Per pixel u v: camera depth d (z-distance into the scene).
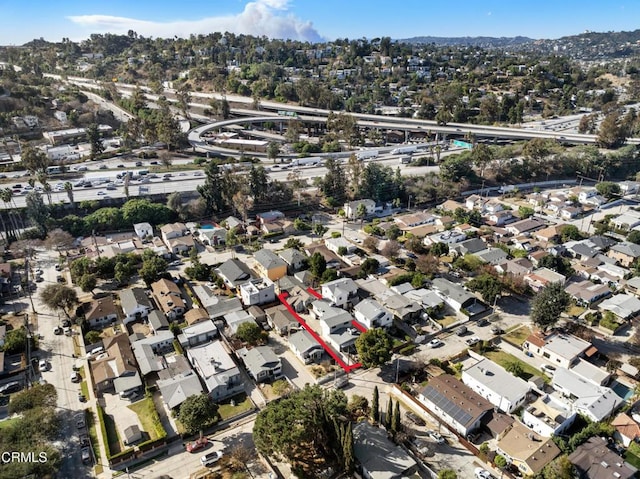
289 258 103.25
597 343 79.31
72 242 114.19
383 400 66.25
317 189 155.00
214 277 97.56
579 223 134.25
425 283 97.25
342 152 199.75
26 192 137.25
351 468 52.25
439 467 55.16
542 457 54.47
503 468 54.44
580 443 57.28
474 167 177.25
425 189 153.62
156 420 60.00
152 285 94.25
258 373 68.75
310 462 55.88
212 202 134.12
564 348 74.19
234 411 64.00
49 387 62.44
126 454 55.72
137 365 71.19
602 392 65.25
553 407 63.31
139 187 141.88
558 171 180.50
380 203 148.00
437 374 71.12
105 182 149.88
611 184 155.75
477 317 87.00
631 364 72.56
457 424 60.19
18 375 70.12
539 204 147.75
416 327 81.94
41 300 90.25
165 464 55.78
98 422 61.41
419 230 125.00
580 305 90.75
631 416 62.31
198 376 69.56
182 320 84.50
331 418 54.25
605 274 101.12
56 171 160.25
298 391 60.22
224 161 179.50
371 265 100.94
